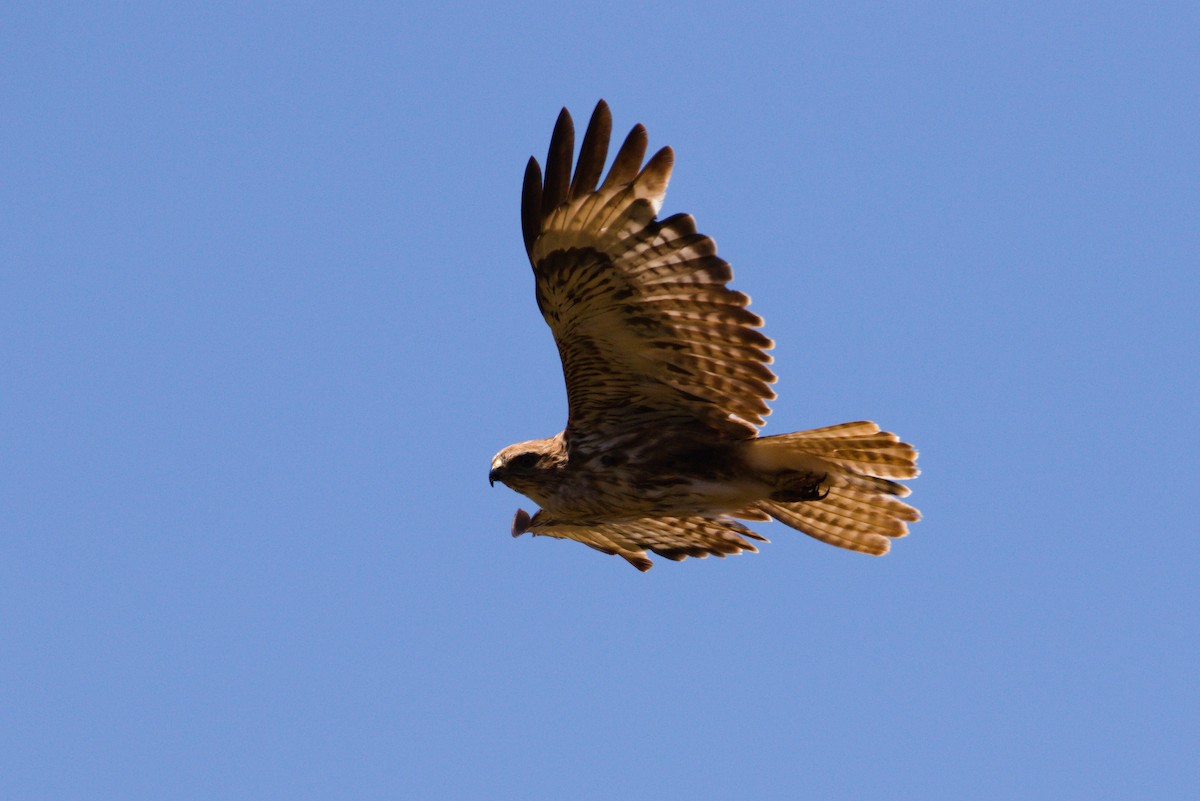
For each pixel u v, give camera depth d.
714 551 19.16
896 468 15.80
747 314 15.12
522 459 16.69
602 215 14.74
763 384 15.60
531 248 14.95
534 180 14.80
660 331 15.49
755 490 16.31
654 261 14.95
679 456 16.28
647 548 19.34
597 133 14.62
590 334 15.67
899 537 17.42
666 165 14.62
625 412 16.33
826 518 17.59
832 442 15.77
